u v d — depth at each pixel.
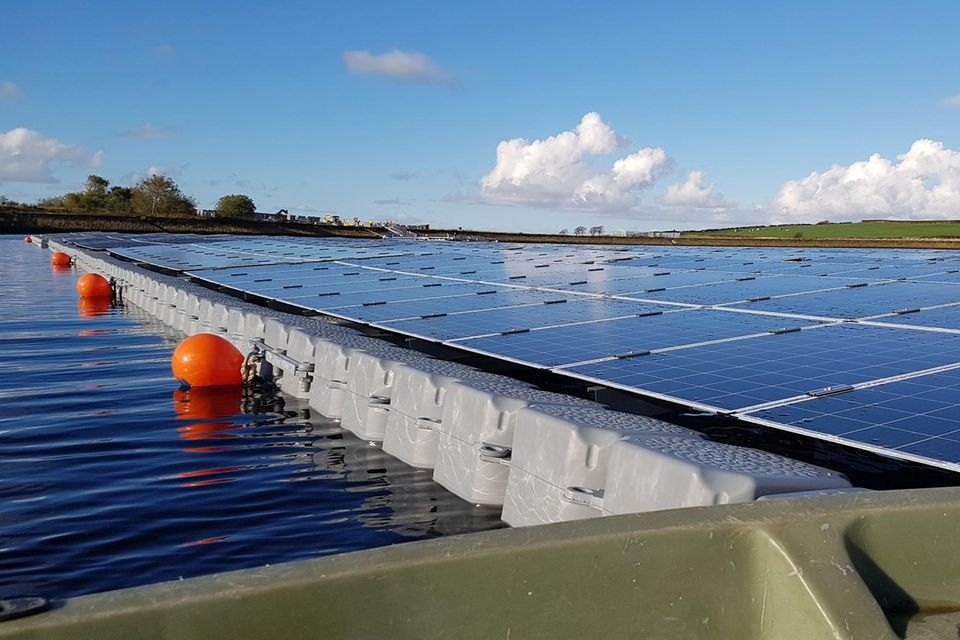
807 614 3.71
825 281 21.77
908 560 4.20
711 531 3.88
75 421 13.53
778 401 9.30
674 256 33.12
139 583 7.36
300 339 15.62
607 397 11.44
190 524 8.80
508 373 14.33
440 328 16.19
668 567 3.81
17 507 9.35
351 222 127.19
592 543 3.71
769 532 3.93
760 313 15.77
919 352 11.34
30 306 31.45
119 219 113.81
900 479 8.68
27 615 2.89
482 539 3.67
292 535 8.48
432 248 45.69
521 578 3.59
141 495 9.77
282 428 13.06
